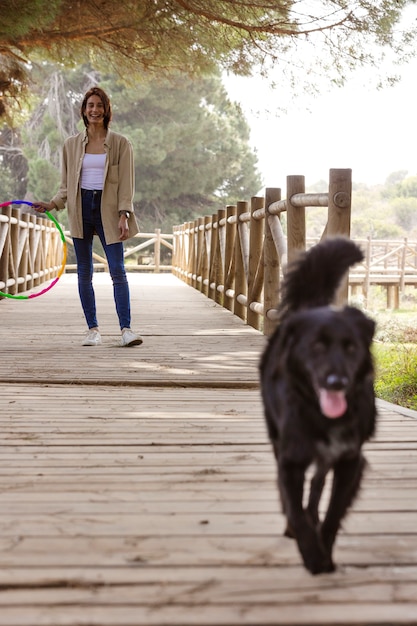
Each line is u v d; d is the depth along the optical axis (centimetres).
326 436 227
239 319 944
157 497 299
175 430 405
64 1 978
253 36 1063
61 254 1917
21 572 229
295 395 230
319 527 245
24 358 624
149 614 204
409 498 300
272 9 1000
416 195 7850
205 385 531
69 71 2945
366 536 262
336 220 554
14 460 347
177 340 750
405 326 1380
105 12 1034
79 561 238
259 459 353
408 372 793
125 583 223
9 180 3164
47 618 202
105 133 657
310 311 232
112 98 2831
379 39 1009
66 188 679
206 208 3189
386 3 977
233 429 408
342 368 212
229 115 3219
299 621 202
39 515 278
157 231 2253
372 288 2942
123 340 693
